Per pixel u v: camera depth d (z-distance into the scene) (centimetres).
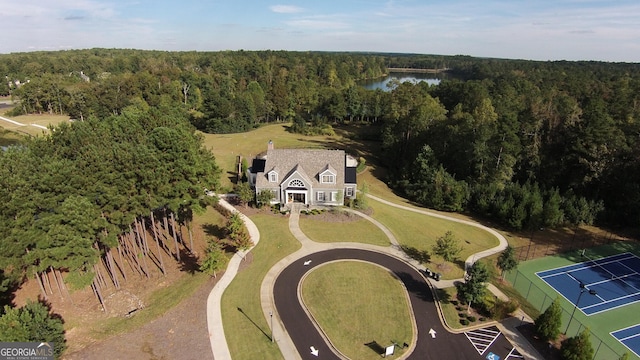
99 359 3288
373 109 13525
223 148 10131
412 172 7931
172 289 4303
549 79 17462
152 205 4131
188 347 3466
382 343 3600
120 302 4078
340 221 6072
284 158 6794
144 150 4100
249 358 3369
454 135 7931
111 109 13012
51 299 4038
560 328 3794
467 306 4153
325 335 3669
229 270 4678
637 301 4438
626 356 2931
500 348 3575
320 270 4747
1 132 10569
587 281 4816
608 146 6600
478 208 6756
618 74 19750
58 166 3544
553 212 6041
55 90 14250
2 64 19975
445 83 13775
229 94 13325
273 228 5772
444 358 3444
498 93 12294
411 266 4928
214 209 6469
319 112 14000
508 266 4503
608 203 6619
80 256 3428
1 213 3183
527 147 7169
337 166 6712
